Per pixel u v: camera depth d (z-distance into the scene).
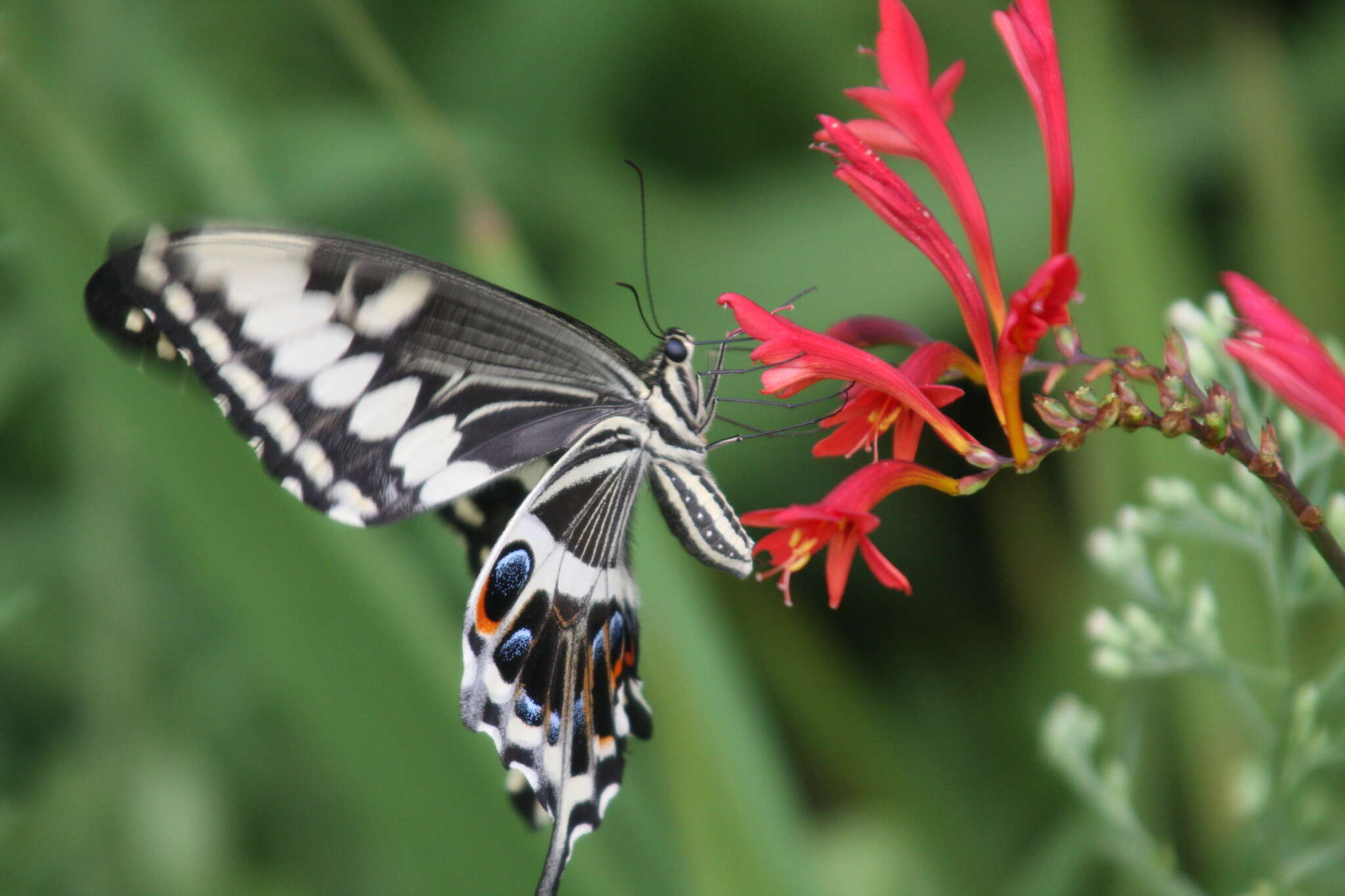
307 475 0.98
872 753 1.07
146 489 1.04
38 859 1.04
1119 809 1.01
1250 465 0.95
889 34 0.96
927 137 0.96
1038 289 0.95
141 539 1.05
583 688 1.00
